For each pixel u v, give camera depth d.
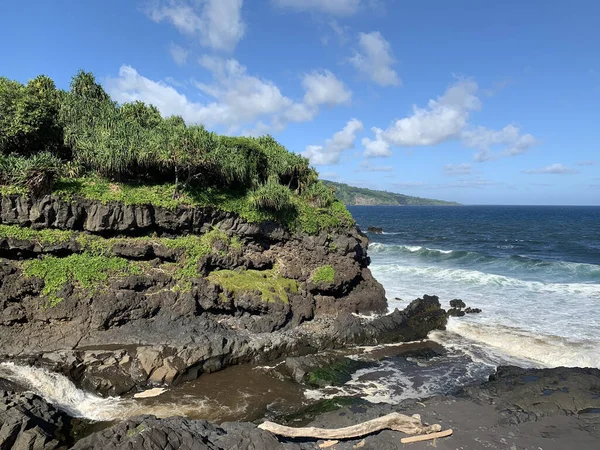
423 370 20.94
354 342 24.64
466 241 75.94
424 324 26.92
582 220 140.12
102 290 21.78
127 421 12.31
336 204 34.34
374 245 63.03
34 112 25.14
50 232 22.64
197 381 19.17
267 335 23.59
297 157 36.72
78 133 27.47
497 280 37.88
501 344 23.80
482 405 15.93
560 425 14.38
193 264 24.98
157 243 24.98
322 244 30.80
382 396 18.20
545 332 24.81
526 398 16.06
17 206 22.00
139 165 26.91
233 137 34.66
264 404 17.20
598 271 40.66
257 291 25.16
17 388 16.03
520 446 13.28
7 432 12.10
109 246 23.62
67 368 17.88
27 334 19.66
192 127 29.36
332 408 16.47
